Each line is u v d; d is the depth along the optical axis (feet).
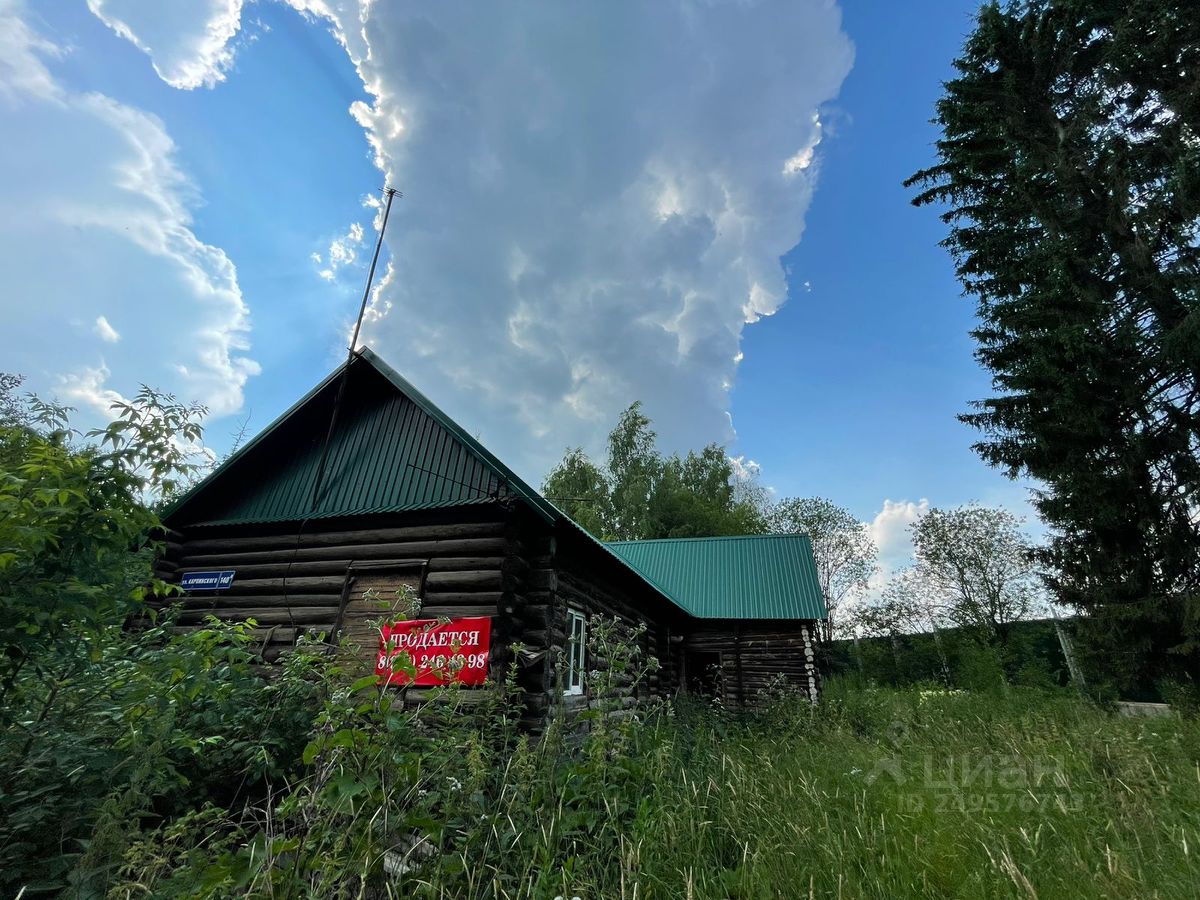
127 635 16.46
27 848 10.16
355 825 9.75
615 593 33.78
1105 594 31.48
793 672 52.11
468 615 22.38
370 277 30.17
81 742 11.73
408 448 27.68
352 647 13.76
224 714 15.69
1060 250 34.58
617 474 114.21
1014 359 37.14
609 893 10.79
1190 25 31.91
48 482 9.78
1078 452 32.48
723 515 118.42
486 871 11.23
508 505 23.72
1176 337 29.32
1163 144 33.17
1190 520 30.96
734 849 13.24
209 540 29.55
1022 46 39.45
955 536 104.22
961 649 76.48
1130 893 9.84
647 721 22.93
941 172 46.16
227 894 8.75
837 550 129.90
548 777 13.60
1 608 9.24
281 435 30.83
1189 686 28.81
